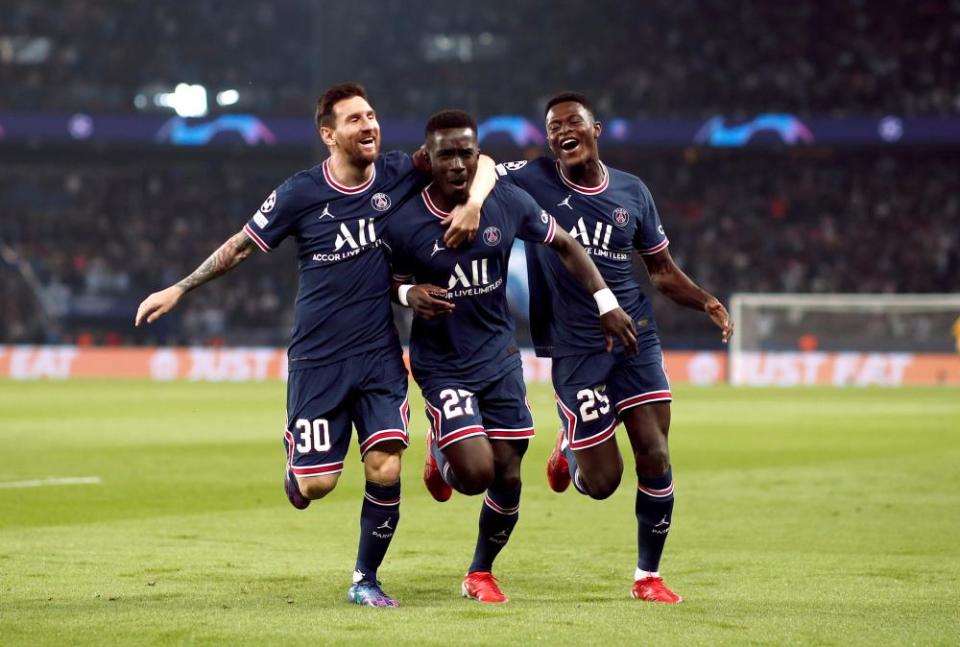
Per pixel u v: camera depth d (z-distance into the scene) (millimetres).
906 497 34062
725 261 134750
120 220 139875
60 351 116500
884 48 137250
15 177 145000
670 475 19922
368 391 19109
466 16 140375
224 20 137875
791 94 135250
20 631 16578
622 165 143875
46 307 127188
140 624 17062
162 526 28188
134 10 137875
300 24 138125
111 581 20891
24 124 121125
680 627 17031
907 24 138125
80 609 18250
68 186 144250
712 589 20484
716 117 127000
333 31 117500
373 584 19047
